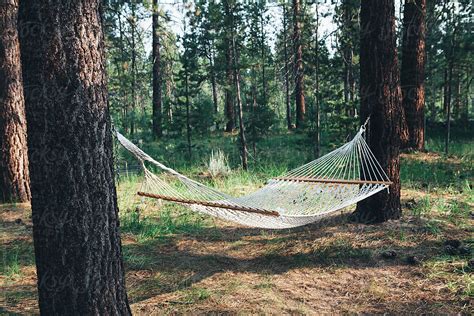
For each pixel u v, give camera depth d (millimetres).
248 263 5336
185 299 4359
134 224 6777
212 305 4227
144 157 4340
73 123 2928
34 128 2916
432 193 8172
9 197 8094
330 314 4031
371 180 6250
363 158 6281
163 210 7797
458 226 6137
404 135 12820
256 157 12812
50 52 2857
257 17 21516
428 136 16781
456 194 8031
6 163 8047
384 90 6180
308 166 6414
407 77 12609
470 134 16875
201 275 4980
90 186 3014
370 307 4145
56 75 2877
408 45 12562
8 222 6965
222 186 9570
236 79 11508
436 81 19734
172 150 14797
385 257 5227
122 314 3270
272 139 18219
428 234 5836
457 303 4113
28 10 2857
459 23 12594
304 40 12859
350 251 5477
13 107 8016
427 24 14727
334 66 11641
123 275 3318
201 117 16547
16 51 7996
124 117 20781
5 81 7934
